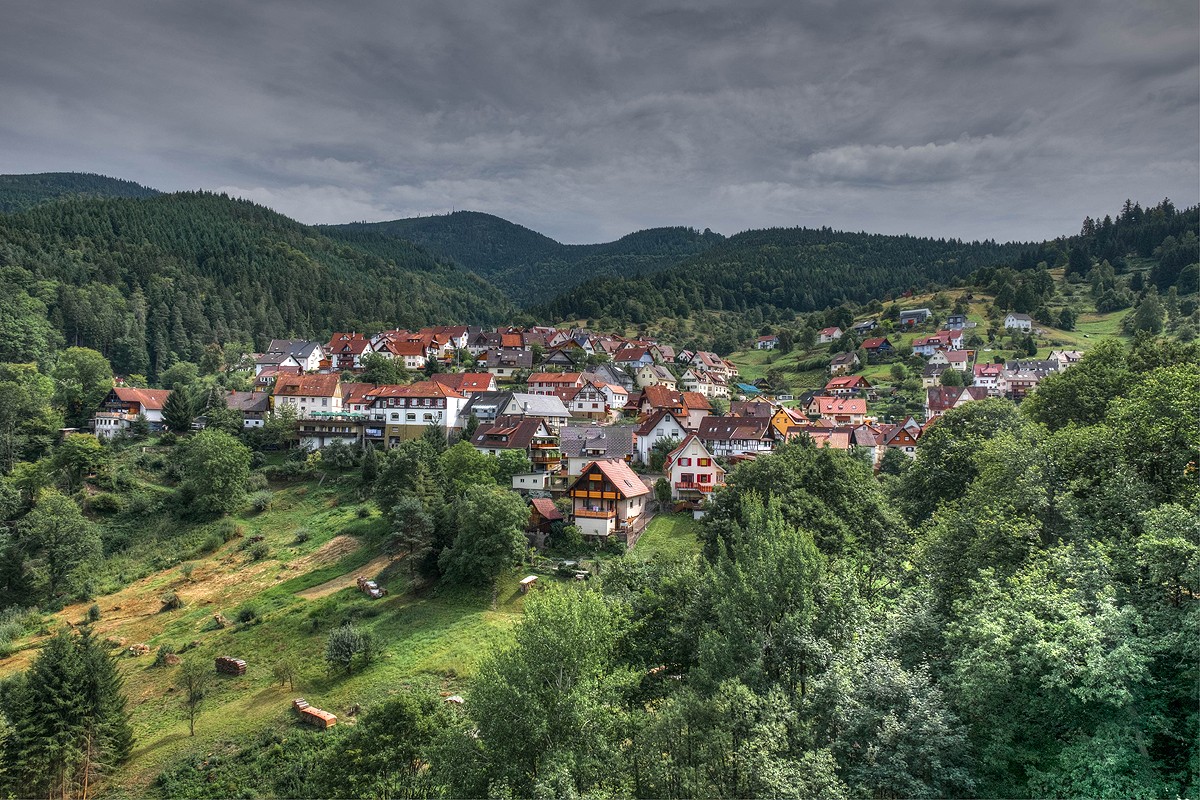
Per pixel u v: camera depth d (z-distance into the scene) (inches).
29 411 4854.8
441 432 4581.7
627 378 6978.4
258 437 4852.4
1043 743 1074.1
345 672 2324.1
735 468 2753.4
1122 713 988.6
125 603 3213.6
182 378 7135.8
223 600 3125.0
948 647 1182.9
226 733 2078.0
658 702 1533.0
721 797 1109.7
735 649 1406.3
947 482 2733.8
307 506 4094.5
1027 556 1362.0
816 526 2273.6
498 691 1437.0
